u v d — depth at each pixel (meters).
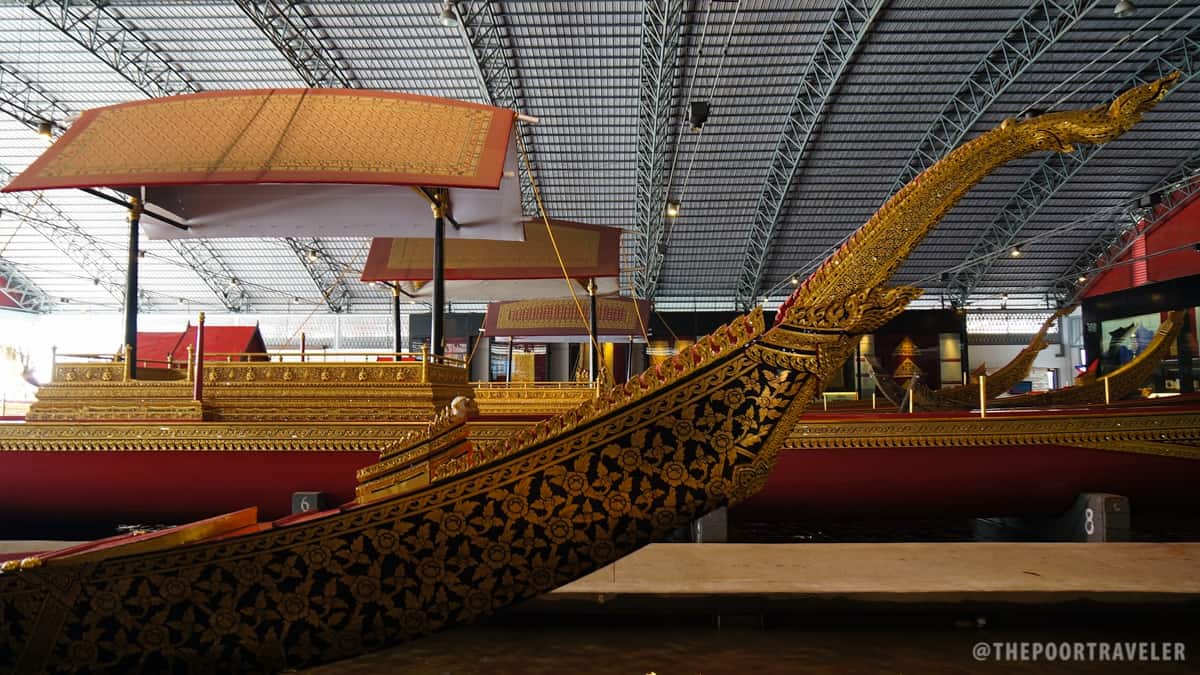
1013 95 22.25
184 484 6.71
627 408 2.99
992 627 4.12
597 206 27.73
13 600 2.87
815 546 5.29
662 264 31.48
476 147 6.59
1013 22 19.53
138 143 6.67
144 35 19.70
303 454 6.65
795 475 6.82
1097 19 19.11
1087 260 32.44
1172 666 3.65
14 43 20.00
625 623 4.22
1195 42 19.95
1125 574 4.36
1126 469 6.72
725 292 34.25
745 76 21.53
